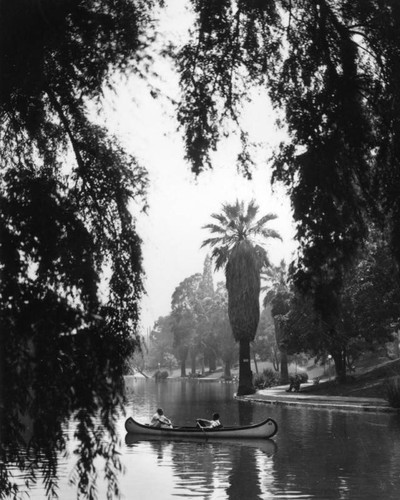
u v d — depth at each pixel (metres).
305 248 7.21
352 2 7.11
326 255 7.18
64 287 6.03
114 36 6.58
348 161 7.28
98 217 6.74
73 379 5.73
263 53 7.11
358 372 57.59
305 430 26.02
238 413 36.31
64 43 6.39
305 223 7.14
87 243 6.20
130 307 6.48
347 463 18.03
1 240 5.91
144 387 86.00
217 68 7.00
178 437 25.38
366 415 31.22
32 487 11.25
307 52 7.17
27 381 5.55
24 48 6.15
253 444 23.19
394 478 15.77
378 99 7.13
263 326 102.25
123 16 6.59
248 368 52.84
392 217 7.19
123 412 5.98
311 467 17.61
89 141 6.81
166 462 19.44
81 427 5.72
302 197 7.08
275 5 7.16
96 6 6.55
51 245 6.04
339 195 7.14
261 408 39.22
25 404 5.53
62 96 6.71
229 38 7.02
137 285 6.61
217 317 111.44
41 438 5.55
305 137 7.09
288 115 7.21
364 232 7.33
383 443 21.58
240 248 51.56
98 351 5.91
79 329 5.88
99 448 5.77
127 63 6.68
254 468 17.92
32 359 5.61
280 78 7.20
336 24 7.19
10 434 5.44
